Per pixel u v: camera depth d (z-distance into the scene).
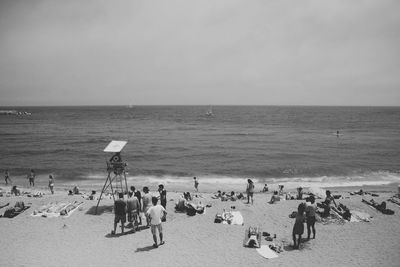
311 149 55.81
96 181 32.78
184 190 28.77
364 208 17.92
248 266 10.95
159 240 13.18
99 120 144.62
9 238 13.35
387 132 87.50
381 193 24.28
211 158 47.38
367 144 62.09
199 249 12.36
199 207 17.06
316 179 34.16
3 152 51.66
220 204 18.86
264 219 16.11
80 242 12.95
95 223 15.11
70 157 47.50
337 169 39.19
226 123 125.88
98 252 12.02
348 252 12.12
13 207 17.00
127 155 49.88
